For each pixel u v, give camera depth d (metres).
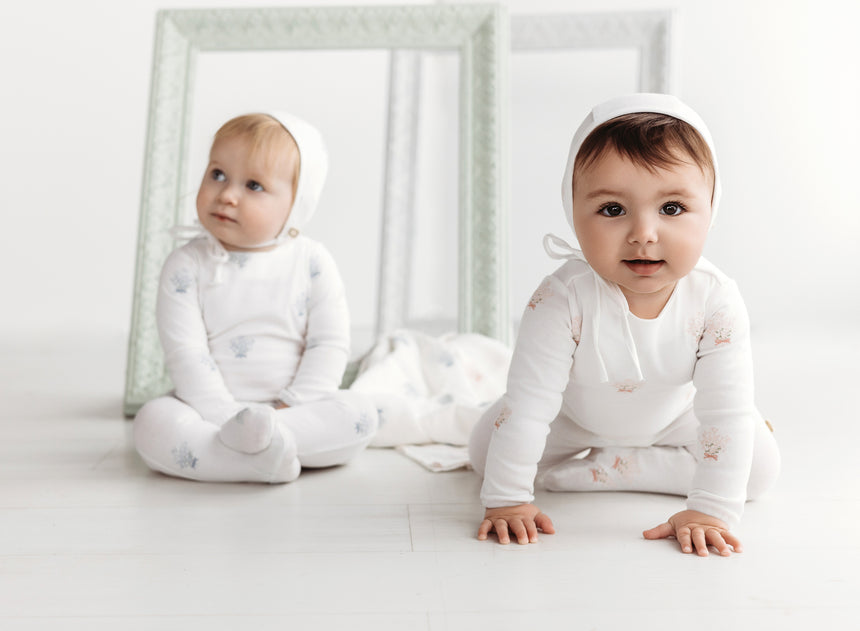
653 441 1.41
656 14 2.82
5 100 3.48
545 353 1.23
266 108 2.48
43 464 1.59
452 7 2.32
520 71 2.86
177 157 2.22
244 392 1.68
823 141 3.44
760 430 1.33
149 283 2.12
